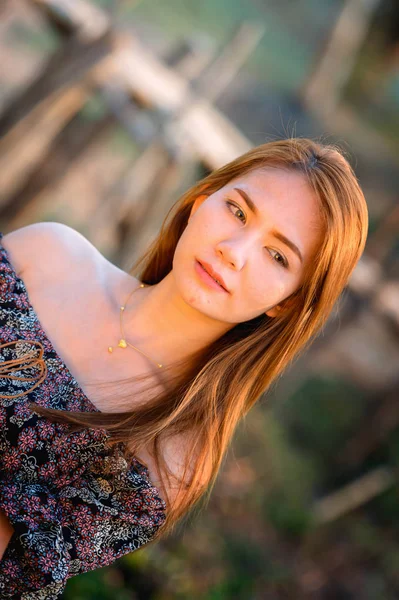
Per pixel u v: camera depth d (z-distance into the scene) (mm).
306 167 1651
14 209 5012
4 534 1485
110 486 1560
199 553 4523
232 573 4785
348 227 1647
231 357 1696
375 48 12578
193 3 11469
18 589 1462
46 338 1638
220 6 12062
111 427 1543
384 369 9008
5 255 1726
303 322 1729
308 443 7371
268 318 1749
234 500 5523
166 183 5191
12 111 4441
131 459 1561
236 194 1637
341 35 11336
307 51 12875
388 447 7477
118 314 1738
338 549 6270
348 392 8297
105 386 1650
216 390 1679
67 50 4402
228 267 1600
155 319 1717
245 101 10531
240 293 1612
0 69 7309
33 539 1452
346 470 7297
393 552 6543
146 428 1574
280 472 6258
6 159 4523
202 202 1798
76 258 1800
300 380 7160
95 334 1700
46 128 4660
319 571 5855
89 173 6840
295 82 11773
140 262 1987
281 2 13250
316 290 1700
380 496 7047
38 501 1486
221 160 5059
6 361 1586
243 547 5148
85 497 1539
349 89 12625
